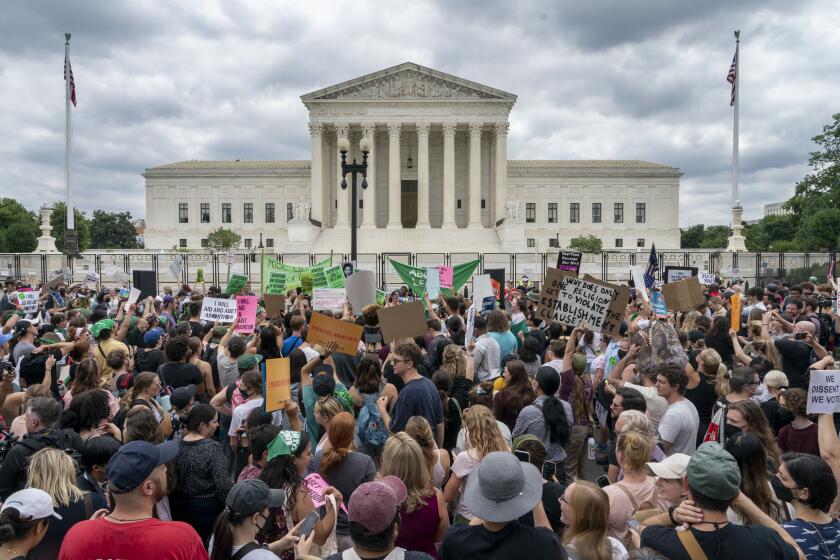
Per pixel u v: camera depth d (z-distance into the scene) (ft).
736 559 16.39
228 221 355.77
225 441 37.76
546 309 39.88
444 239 279.90
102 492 23.57
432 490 21.84
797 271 174.50
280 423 32.12
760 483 21.38
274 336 39.09
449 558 17.39
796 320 54.95
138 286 88.94
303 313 58.39
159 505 22.95
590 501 17.38
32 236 315.78
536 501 17.38
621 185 354.54
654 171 352.28
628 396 29.12
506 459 17.34
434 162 319.88
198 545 16.80
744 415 25.93
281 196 354.33
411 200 320.91
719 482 16.57
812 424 28.02
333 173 307.37
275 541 20.67
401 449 21.70
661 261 188.55
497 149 287.07
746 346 45.32
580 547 17.13
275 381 27.71
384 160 317.22
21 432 29.22
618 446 23.61
